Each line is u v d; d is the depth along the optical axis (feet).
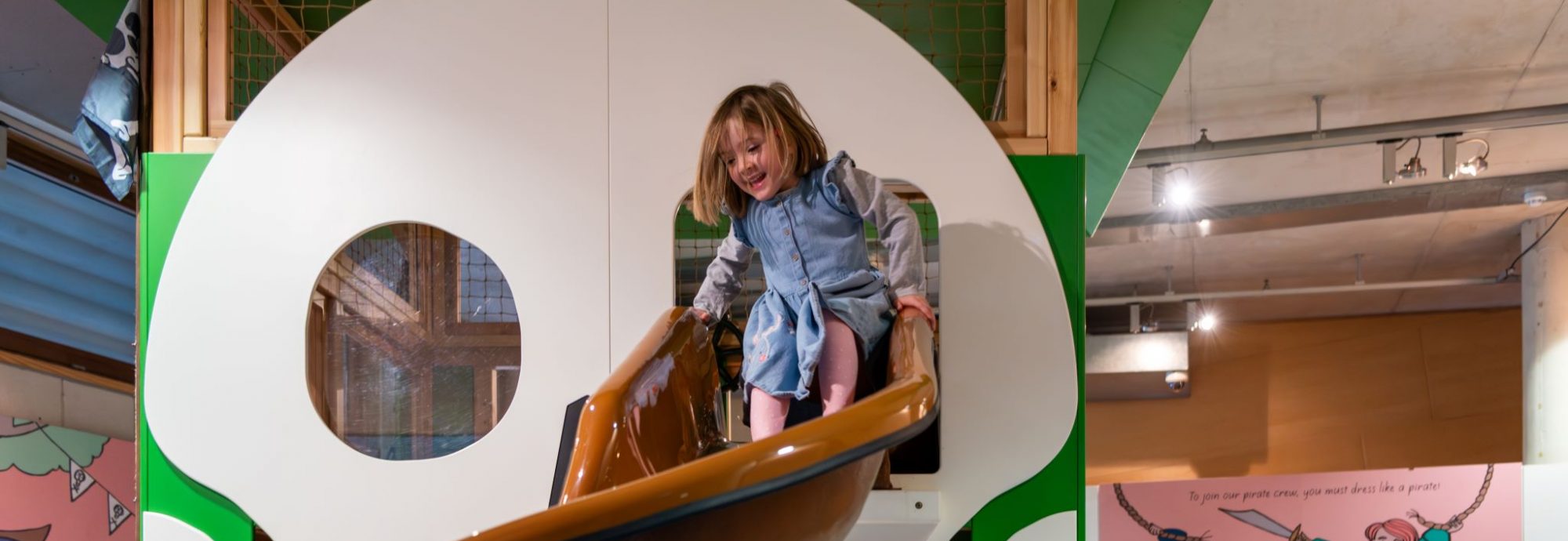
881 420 4.11
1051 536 7.45
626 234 7.54
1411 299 35.09
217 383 7.41
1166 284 32.50
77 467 15.01
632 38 7.71
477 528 7.28
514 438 7.35
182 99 8.01
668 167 7.59
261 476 7.33
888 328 6.42
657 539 3.64
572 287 7.49
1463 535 18.35
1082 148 13.73
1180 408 36.27
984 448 7.47
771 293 6.56
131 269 16.89
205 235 7.55
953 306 7.55
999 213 7.59
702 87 7.66
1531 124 23.00
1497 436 35.47
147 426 7.47
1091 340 34.63
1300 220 27.73
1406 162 24.99
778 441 3.76
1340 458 35.83
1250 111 22.49
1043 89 7.94
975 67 12.63
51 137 15.08
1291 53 20.34
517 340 8.07
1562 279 27.99
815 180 6.53
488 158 7.61
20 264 15.55
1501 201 27.04
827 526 4.29
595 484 4.80
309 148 7.63
